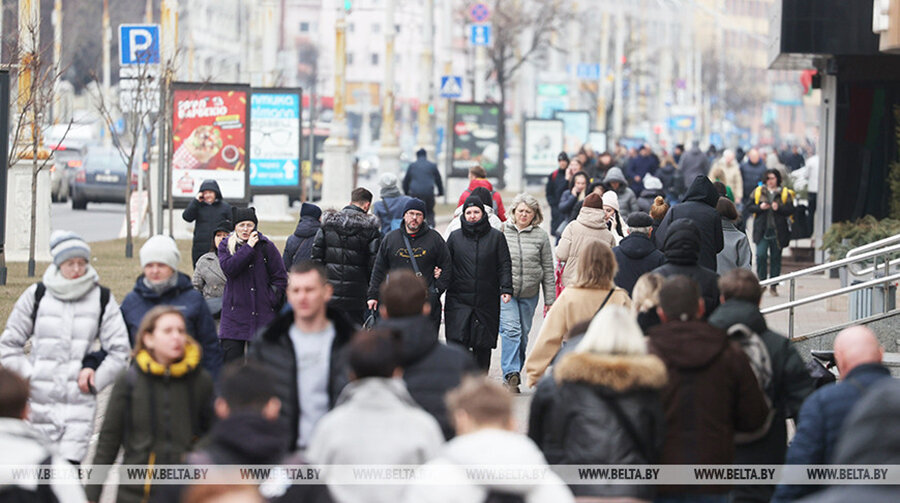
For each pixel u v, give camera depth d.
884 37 48.34
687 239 28.00
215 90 78.88
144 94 81.81
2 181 50.06
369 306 39.97
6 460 16.53
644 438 18.78
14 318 25.08
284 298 37.09
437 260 39.84
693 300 21.41
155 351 21.39
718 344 20.88
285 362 22.25
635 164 111.94
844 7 71.69
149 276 25.62
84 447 24.83
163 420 21.30
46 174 76.75
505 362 41.62
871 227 63.25
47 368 24.78
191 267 73.31
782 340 23.09
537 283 42.03
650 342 21.06
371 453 17.97
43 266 72.94
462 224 40.19
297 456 17.06
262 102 89.88
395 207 56.09
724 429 20.73
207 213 50.31
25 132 75.56
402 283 22.11
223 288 40.06
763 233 69.75
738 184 95.56
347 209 40.66
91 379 24.77
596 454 18.67
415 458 18.05
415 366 21.69
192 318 25.59
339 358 22.03
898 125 75.44
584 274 29.19
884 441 12.03
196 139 78.94
